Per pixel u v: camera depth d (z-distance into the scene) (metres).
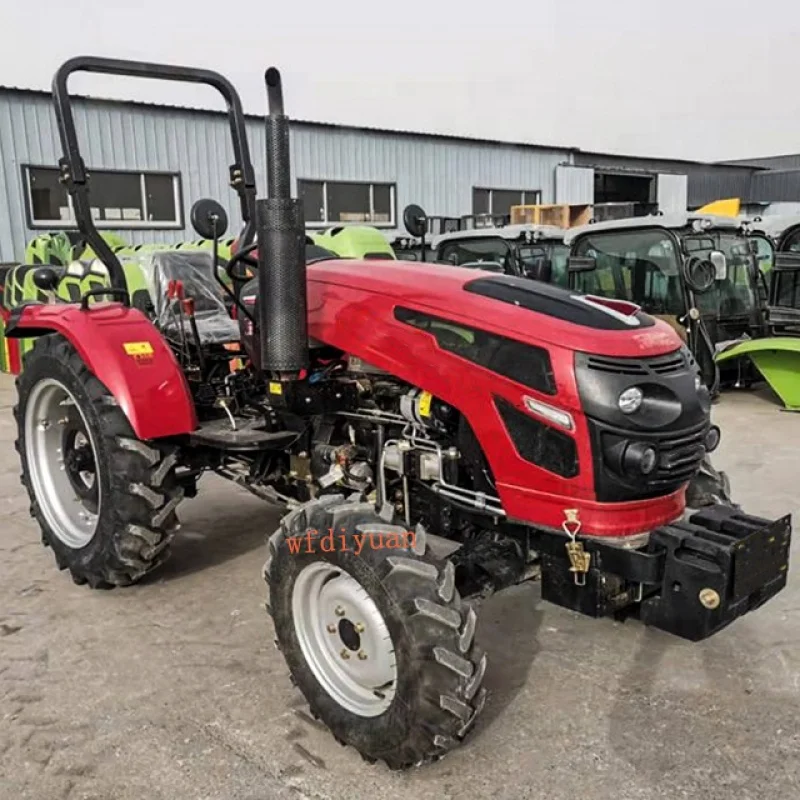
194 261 3.65
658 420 2.02
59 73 2.80
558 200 16.62
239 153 3.21
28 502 4.21
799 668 2.51
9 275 8.22
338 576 2.10
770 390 7.32
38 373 3.15
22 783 2.00
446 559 2.17
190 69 3.08
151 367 2.79
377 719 1.99
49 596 3.06
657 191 18.81
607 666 2.53
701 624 2.00
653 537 2.05
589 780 1.99
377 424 2.52
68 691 2.40
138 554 2.90
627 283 6.92
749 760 2.06
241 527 3.80
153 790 1.97
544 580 2.20
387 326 2.33
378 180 13.76
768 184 22.33
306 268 2.46
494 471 2.17
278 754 2.11
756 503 4.02
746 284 7.14
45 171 10.48
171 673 2.50
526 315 2.12
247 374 3.04
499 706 2.31
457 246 8.48
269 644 2.68
